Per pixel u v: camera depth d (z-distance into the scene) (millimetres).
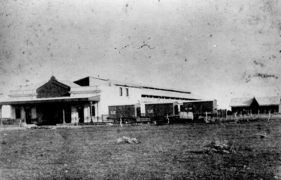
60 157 12984
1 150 15852
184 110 37406
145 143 16109
